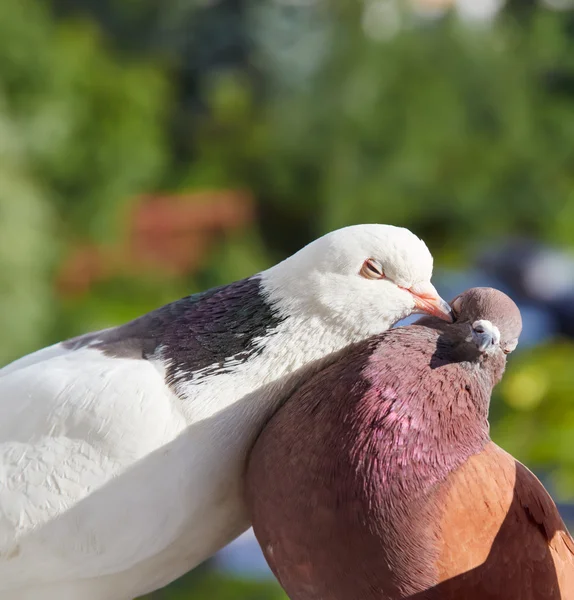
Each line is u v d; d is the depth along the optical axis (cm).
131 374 70
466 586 66
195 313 71
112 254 179
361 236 70
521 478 68
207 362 70
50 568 70
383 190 206
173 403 70
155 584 74
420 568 66
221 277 189
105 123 171
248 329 70
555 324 185
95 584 72
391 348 68
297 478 67
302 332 70
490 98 209
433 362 67
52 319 153
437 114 205
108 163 171
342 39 210
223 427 70
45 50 161
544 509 69
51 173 166
